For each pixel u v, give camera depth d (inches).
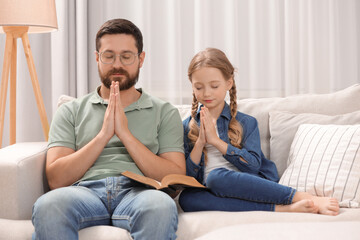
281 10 122.1
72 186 59.1
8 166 57.0
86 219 54.1
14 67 96.4
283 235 40.4
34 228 52.6
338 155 63.1
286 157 72.1
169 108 69.4
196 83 71.9
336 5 122.3
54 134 66.1
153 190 54.8
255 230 42.7
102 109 67.3
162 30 120.8
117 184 59.0
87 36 118.3
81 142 65.8
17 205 56.7
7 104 116.2
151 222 50.7
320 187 62.3
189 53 121.8
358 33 122.6
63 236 49.8
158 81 121.3
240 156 67.5
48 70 118.3
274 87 122.0
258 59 122.0
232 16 120.4
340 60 122.8
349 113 73.0
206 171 70.5
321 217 54.9
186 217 55.4
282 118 75.0
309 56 122.3
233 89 75.1
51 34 116.3
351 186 60.4
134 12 120.5
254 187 59.9
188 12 121.3
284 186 60.6
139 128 66.4
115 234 52.0
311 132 68.9
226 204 60.1
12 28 92.4
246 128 72.7
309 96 78.1
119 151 65.3
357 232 38.9
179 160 65.6
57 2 115.6
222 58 72.2
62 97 78.2
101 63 67.1
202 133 68.6
